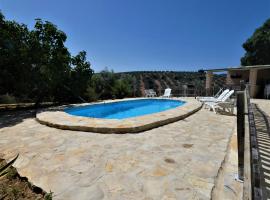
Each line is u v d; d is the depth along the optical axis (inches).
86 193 82.6
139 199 77.3
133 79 813.9
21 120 265.4
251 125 75.5
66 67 431.2
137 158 120.3
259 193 36.1
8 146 149.6
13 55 317.7
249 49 968.9
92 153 130.3
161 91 754.8
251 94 594.9
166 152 130.3
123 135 176.4
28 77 352.8
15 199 84.6
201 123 227.5
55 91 493.0
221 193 81.2
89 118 241.4
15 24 339.9
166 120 223.5
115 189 85.2
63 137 171.9
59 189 86.3
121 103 520.1
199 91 695.7
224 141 153.9
